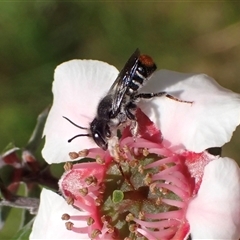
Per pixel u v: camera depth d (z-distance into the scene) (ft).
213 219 0.23
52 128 0.26
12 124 0.41
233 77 0.41
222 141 0.24
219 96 0.24
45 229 0.25
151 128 0.25
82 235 0.24
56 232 0.25
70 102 0.26
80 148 0.25
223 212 0.23
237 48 0.41
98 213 0.24
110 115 0.25
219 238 0.22
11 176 0.28
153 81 0.25
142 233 0.23
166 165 0.24
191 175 0.24
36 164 0.29
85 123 0.26
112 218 0.24
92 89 0.26
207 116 0.24
